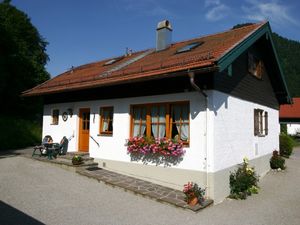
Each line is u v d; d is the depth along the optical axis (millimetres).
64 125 13258
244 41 9102
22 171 9961
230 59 8039
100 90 11453
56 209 6605
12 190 7777
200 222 6418
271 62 13055
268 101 13539
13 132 18031
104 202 7344
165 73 8352
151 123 9609
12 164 11078
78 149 12539
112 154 10680
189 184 7598
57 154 12094
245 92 10516
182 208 7184
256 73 11961
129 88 10273
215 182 8086
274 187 10258
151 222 6238
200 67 7723
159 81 9352
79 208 6781
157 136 9406
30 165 10992
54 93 13406
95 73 13180
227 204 8016
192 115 8500
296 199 8727
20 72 26719
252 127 11125
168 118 9102
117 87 10734
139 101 9891
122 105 10484
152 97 9508
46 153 12953
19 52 26891
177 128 8953
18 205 6699
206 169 8094
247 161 9984
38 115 28047
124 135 10320
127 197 7898
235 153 9453
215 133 8195
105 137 11023
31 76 28234
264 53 12656
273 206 7949
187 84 8633
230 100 9211
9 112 26078
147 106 9727
